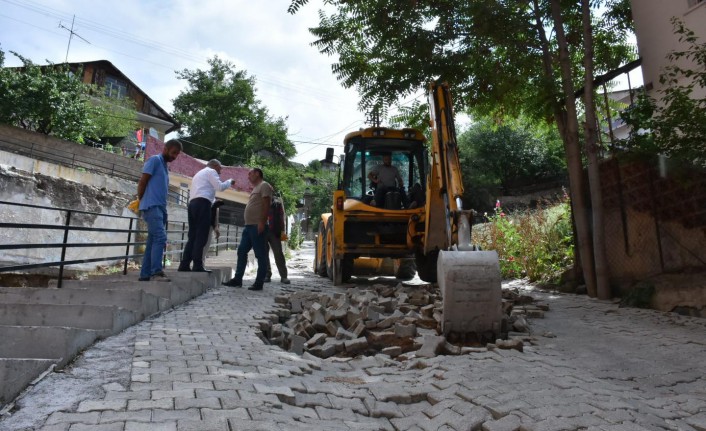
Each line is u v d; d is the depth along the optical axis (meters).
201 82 45.53
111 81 37.56
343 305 5.63
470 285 4.55
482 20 8.51
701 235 6.71
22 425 2.05
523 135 28.67
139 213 7.46
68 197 12.66
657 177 7.39
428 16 9.24
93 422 2.08
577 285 8.98
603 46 10.44
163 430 2.02
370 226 9.48
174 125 40.31
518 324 5.27
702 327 5.55
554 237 10.79
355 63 10.16
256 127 44.91
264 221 7.80
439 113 5.99
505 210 26.08
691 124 6.65
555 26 8.82
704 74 6.88
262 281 7.88
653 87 9.52
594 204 8.15
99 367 2.93
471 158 29.23
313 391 2.90
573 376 3.43
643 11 9.77
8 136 19.48
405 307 6.02
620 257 8.16
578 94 9.56
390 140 9.90
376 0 8.98
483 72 9.36
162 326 4.37
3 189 11.10
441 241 7.77
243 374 2.98
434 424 2.53
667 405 2.93
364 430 2.38
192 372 2.91
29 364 2.57
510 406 2.65
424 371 3.61
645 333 5.22
